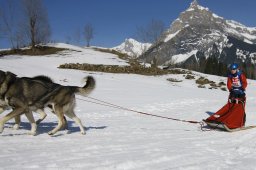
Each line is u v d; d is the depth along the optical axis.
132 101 16.42
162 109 14.24
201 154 6.09
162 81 30.66
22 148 6.23
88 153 5.95
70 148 6.32
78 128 8.84
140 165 5.29
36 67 29.64
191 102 16.88
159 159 5.64
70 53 42.38
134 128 9.12
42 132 7.91
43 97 7.70
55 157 5.61
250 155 6.07
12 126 8.48
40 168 4.95
